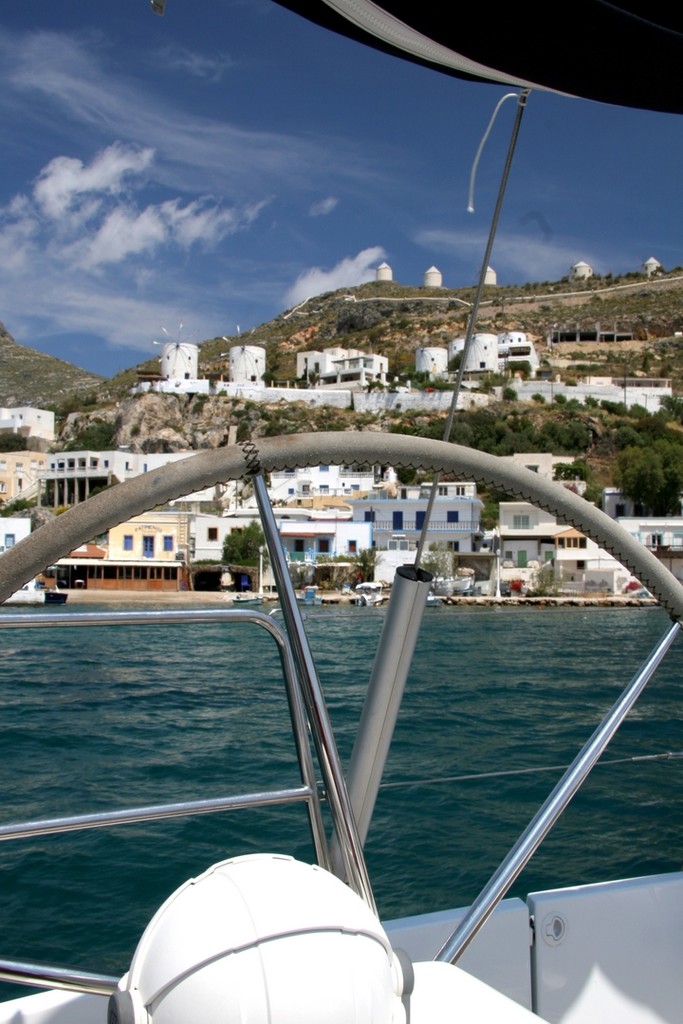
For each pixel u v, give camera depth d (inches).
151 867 279.6
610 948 90.5
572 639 1218.6
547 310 6786.4
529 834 76.4
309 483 2758.4
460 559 2332.7
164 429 4360.2
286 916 49.1
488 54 66.5
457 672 830.5
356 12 68.5
